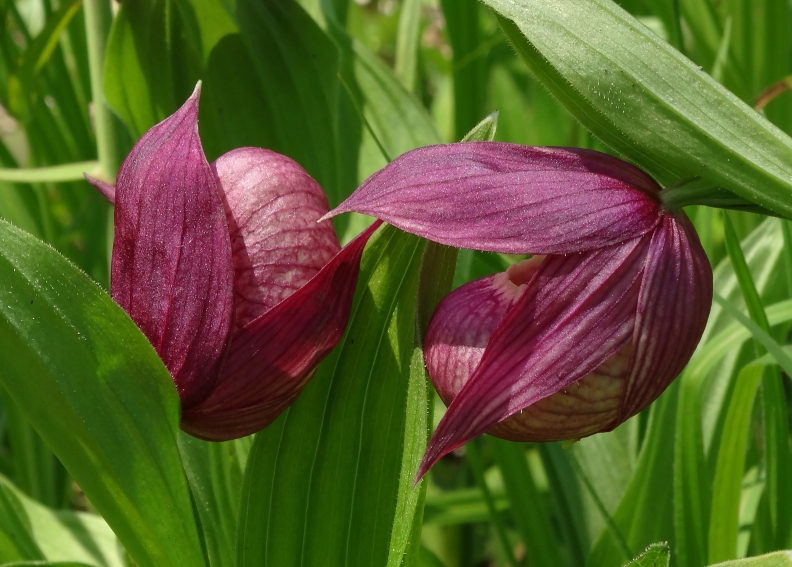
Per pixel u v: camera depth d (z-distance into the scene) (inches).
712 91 13.5
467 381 13.7
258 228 14.1
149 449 14.1
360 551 15.4
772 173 13.4
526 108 27.6
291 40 17.0
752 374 16.3
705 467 16.8
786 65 23.9
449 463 25.3
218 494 16.8
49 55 21.8
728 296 18.4
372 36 39.9
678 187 13.8
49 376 13.8
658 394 13.9
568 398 13.8
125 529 14.4
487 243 13.6
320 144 17.5
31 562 15.2
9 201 23.0
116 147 17.7
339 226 17.7
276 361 14.2
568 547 18.3
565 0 13.7
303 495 15.2
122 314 13.8
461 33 22.1
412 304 14.8
